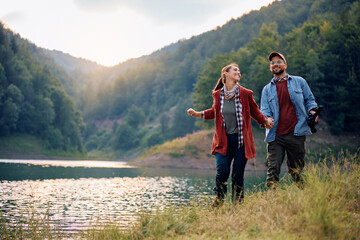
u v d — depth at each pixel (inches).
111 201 298.4
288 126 153.8
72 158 3410.4
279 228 103.5
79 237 154.6
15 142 3063.5
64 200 306.5
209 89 1737.2
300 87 156.7
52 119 3538.4
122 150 5002.5
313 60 1599.4
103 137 5880.9
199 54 7593.5
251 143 148.4
